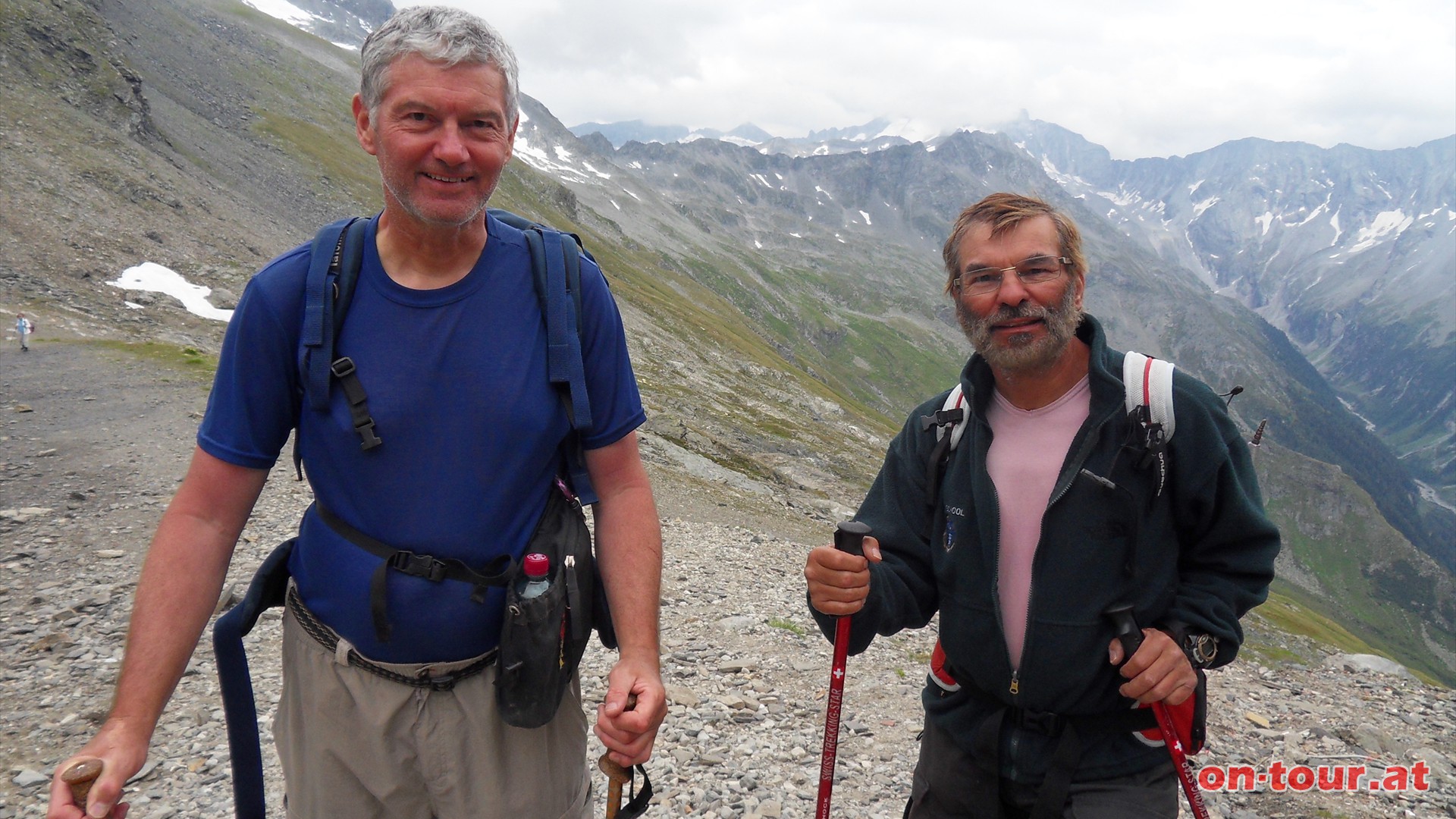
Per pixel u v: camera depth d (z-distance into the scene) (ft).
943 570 10.48
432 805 8.27
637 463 8.86
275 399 7.84
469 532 7.66
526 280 8.11
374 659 7.79
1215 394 9.66
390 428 7.52
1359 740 27.66
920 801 11.42
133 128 232.73
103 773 6.45
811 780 21.18
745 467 144.15
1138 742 9.93
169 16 439.63
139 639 7.16
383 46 7.37
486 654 7.95
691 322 447.01
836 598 9.73
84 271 141.28
